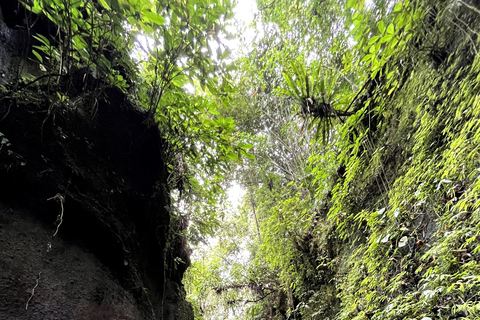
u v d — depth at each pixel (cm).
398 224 254
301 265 552
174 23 173
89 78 204
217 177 315
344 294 374
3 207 131
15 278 121
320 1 466
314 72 280
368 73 304
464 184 185
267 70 706
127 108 236
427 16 226
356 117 283
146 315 204
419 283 215
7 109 141
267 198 783
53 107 165
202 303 776
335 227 462
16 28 176
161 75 213
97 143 203
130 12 150
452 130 205
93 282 162
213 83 207
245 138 424
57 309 133
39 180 146
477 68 166
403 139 291
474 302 156
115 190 207
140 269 222
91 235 171
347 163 346
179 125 259
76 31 161
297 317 582
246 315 811
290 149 704
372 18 254
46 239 144
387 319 228
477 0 183
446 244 181
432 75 232
